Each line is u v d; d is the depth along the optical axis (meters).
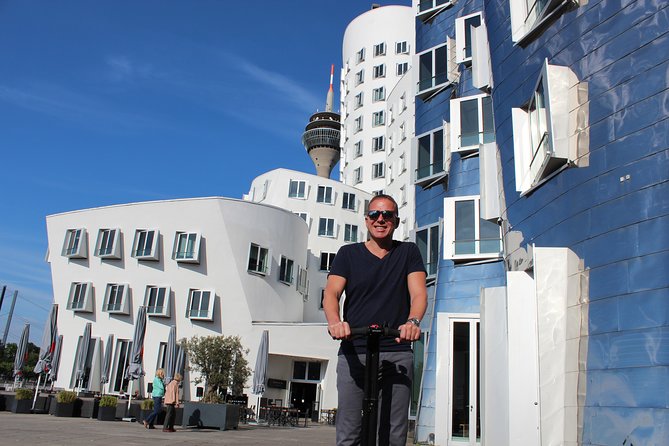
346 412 3.82
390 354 3.82
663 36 8.98
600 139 9.84
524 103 12.90
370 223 4.12
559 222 10.69
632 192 8.97
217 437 16.45
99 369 40.12
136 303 40.72
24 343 29.14
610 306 8.95
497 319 12.19
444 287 18.44
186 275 40.19
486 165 15.53
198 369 32.06
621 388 8.41
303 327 37.97
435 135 21.41
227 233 40.06
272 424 28.25
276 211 42.97
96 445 11.79
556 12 11.53
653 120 8.85
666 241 8.23
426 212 21.20
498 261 17.53
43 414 24.14
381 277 3.99
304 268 46.09
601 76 10.06
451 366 16.83
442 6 22.69
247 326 38.97
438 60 22.19
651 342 8.10
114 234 42.19
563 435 9.52
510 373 10.61
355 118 59.50
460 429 16.20
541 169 11.23
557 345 9.91
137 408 23.95
